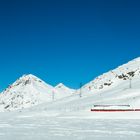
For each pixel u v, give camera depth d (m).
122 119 94.50
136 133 48.53
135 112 110.44
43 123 72.94
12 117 115.94
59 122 77.19
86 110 123.38
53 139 40.94
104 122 77.31
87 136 44.28
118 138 42.03
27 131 51.75
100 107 117.19
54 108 169.75
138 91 177.00
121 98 165.62
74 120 88.12
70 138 42.00
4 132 50.19
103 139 41.03
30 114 131.75
